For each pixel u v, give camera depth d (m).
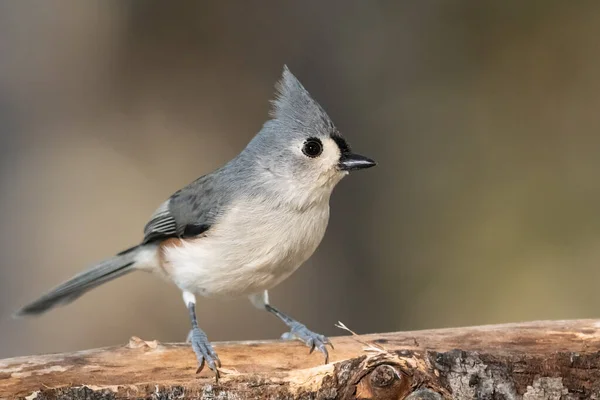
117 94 11.35
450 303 10.89
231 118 11.36
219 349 5.84
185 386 5.32
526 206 11.27
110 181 11.03
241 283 6.58
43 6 11.30
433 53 11.80
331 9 11.59
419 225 11.33
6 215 10.91
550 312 10.64
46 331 10.46
